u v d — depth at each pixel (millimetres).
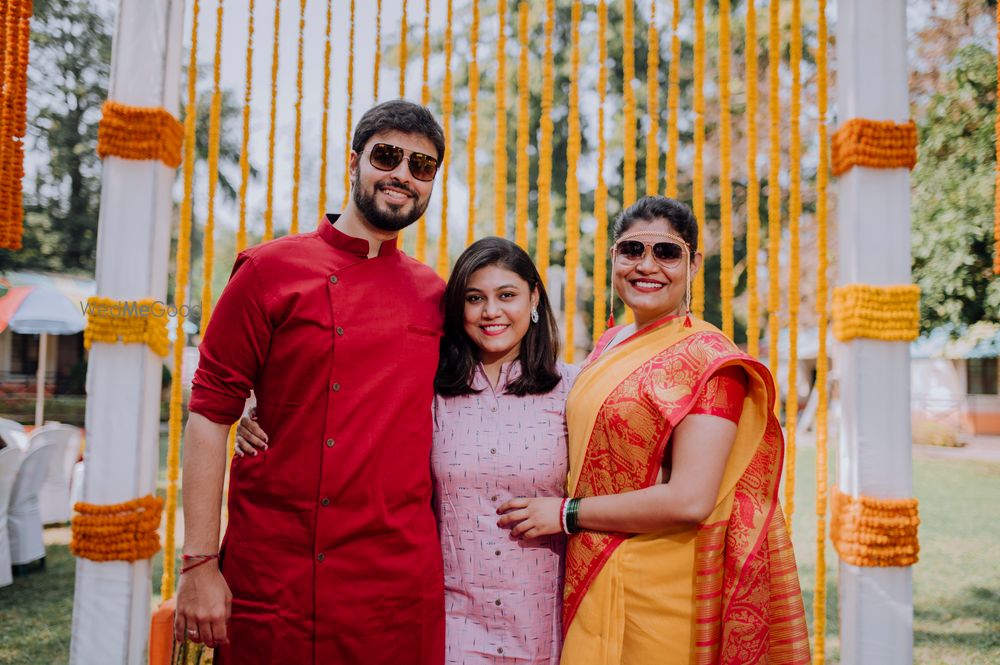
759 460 1688
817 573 2588
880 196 2344
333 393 1567
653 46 2965
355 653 1546
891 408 2311
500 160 3047
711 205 9406
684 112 9406
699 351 1618
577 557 1675
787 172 8430
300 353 1570
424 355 1678
